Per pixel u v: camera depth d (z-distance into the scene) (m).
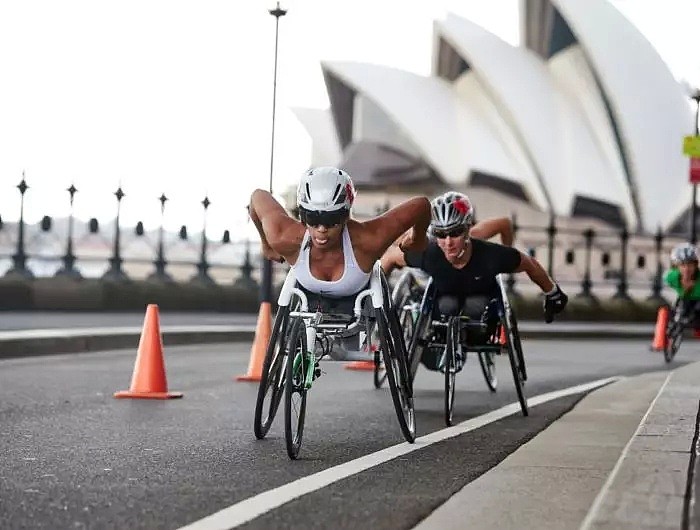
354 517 5.81
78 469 7.24
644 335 28.09
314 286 8.02
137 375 11.88
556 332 27.12
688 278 19.08
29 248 32.81
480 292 10.38
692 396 11.30
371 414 10.67
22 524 5.58
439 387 13.84
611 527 5.14
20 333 18.02
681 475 6.50
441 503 6.22
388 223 7.94
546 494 6.45
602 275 53.94
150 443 8.46
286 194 65.50
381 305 8.08
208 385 13.36
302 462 7.66
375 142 64.81
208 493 6.46
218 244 33.31
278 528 5.54
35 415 10.12
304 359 7.97
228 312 31.02
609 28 52.91
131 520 5.70
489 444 8.70
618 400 12.17
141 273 40.19
